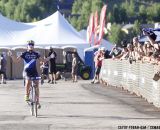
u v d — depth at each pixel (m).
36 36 76.19
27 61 26.25
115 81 48.56
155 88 29.83
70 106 30.48
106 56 56.41
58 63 69.56
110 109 28.59
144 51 37.81
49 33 76.62
